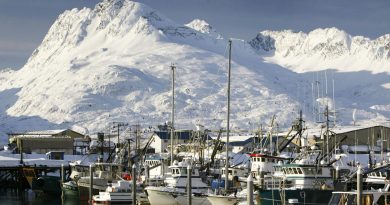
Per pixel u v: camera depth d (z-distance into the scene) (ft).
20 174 483.10
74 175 403.34
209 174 376.89
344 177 278.46
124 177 378.12
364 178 260.01
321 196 256.73
